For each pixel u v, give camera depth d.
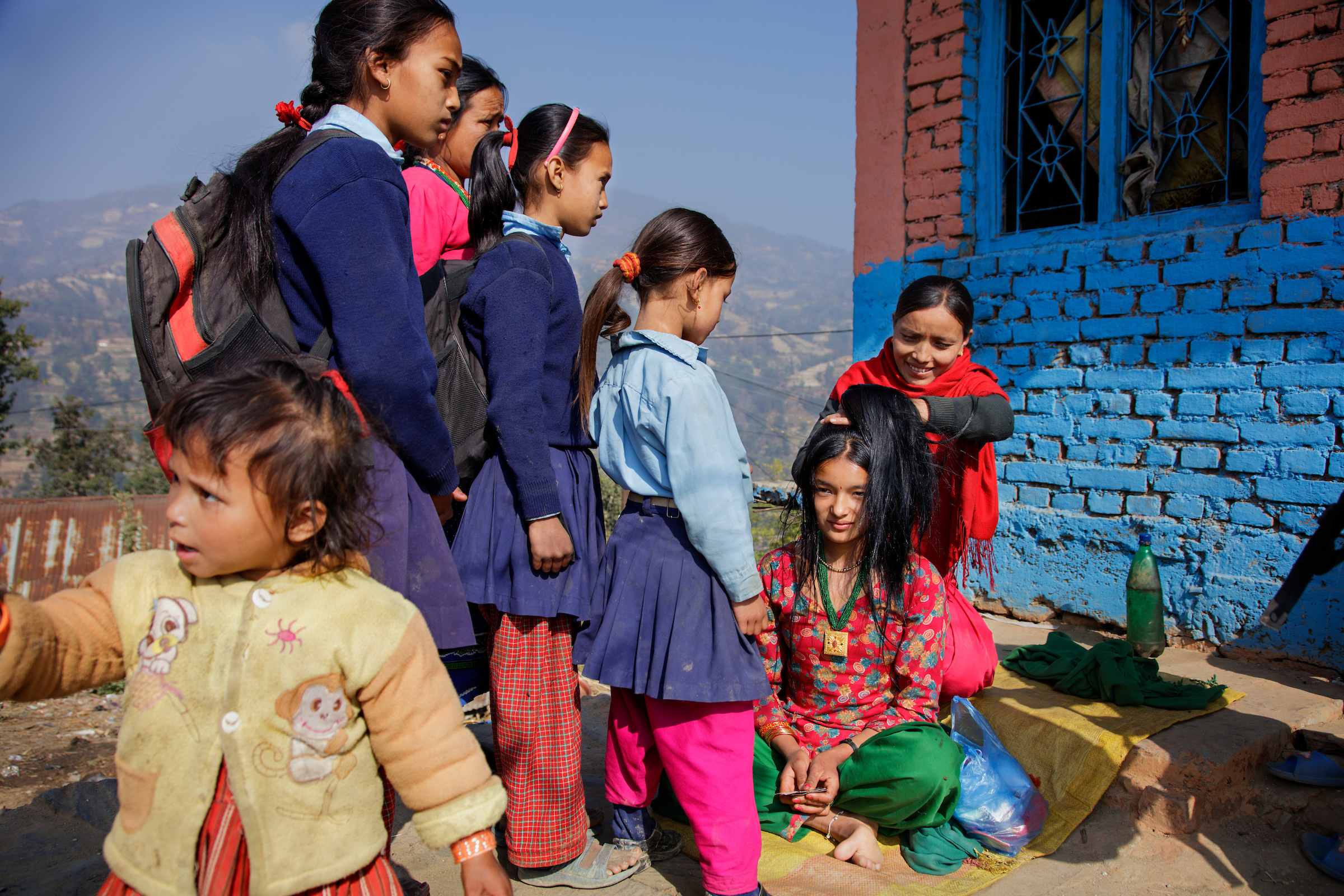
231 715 1.12
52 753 4.52
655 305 2.12
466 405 2.05
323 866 1.17
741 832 1.94
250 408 1.11
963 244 4.57
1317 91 3.36
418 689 1.23
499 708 2.07
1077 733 2.74
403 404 1.63
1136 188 4.05
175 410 1.11
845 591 2.49
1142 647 3.19
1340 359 3.33
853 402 2.43
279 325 1.65
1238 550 3.60
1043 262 4.21
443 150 2.42
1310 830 2.45
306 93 1.85
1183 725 2.78
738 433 2.03
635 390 2.02
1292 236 3.44
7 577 15.97
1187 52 3.89
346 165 1.63
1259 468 3.54
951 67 4.51
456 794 1.23
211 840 1.13
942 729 2.48
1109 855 2.40
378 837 1.25
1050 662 3.32
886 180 4.86
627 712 2.12
